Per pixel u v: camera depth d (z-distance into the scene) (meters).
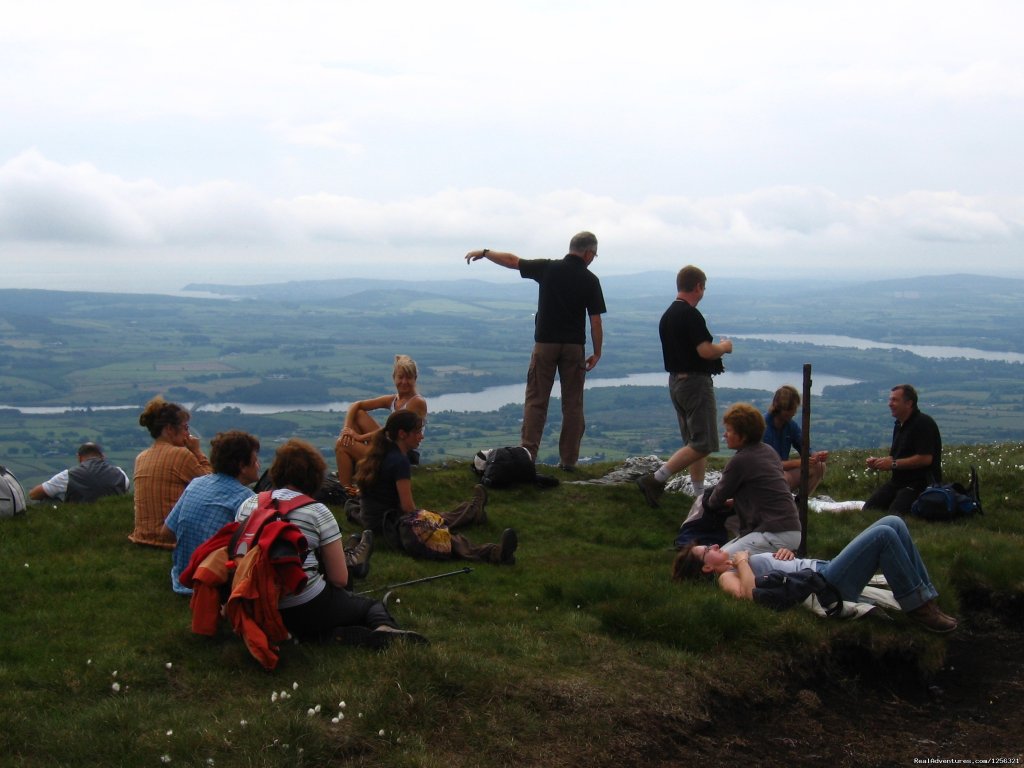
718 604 7.81
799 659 7.64
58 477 10.12
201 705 6.79
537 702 6.96
